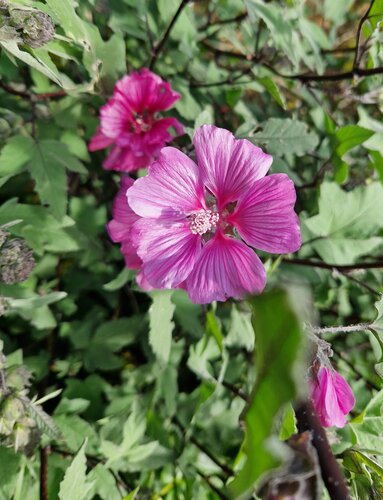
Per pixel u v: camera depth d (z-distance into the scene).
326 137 0.24
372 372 0.22
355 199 0.20
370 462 0.14
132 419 0.18
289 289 0.08
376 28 0.18
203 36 0.26
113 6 0.21
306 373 0.11
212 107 0.24
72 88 0.18
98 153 0.24
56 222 0.19
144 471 0.20
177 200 0.14
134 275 0.19
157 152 0.18
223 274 0.14
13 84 0.22
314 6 0.30
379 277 0.23
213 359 0.21
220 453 0.21
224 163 0.14
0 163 0.19
